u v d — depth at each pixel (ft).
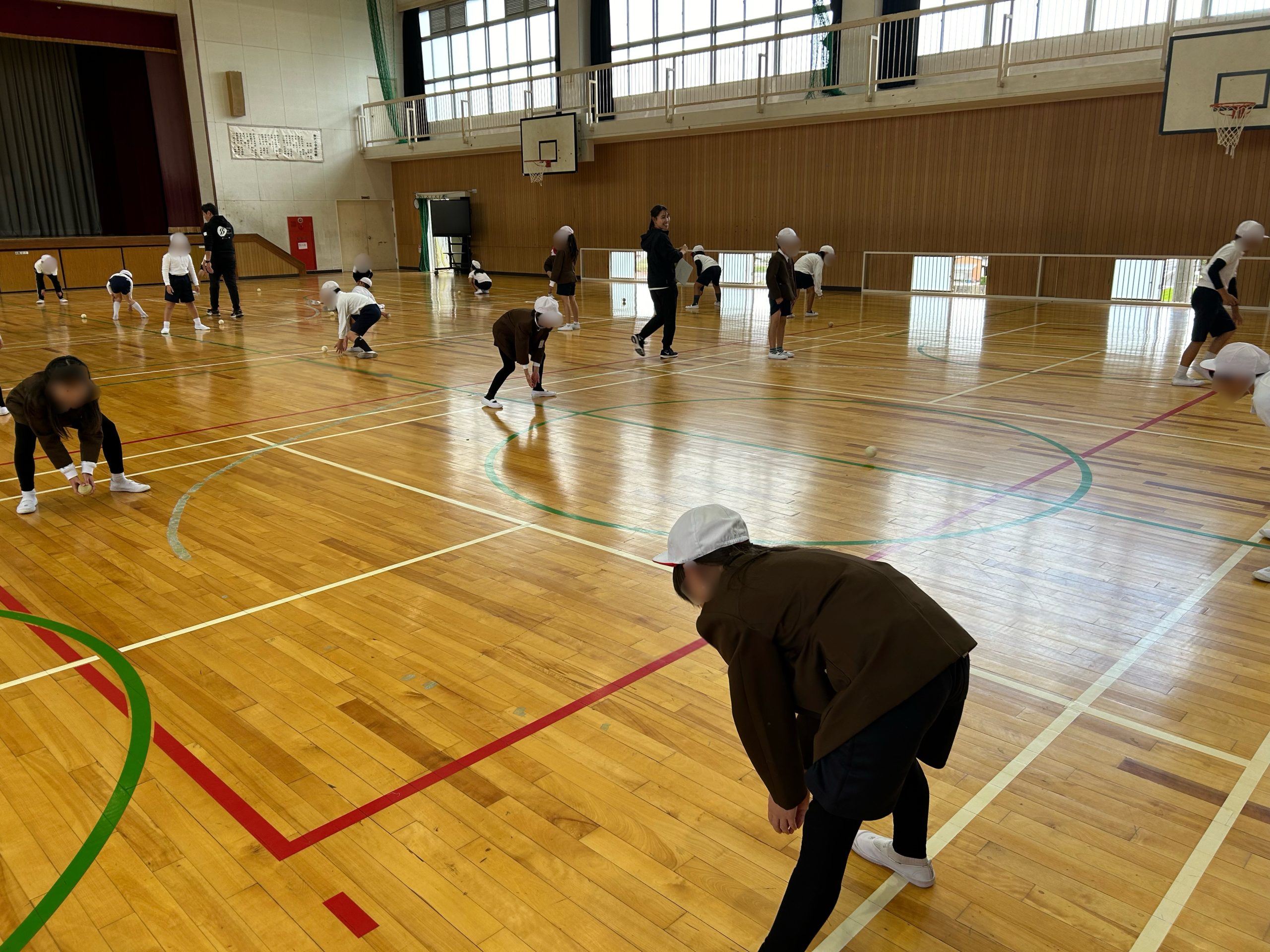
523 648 9.89
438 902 6.20
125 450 18.21
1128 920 6.01
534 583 11.59
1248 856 6.61
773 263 27.84
